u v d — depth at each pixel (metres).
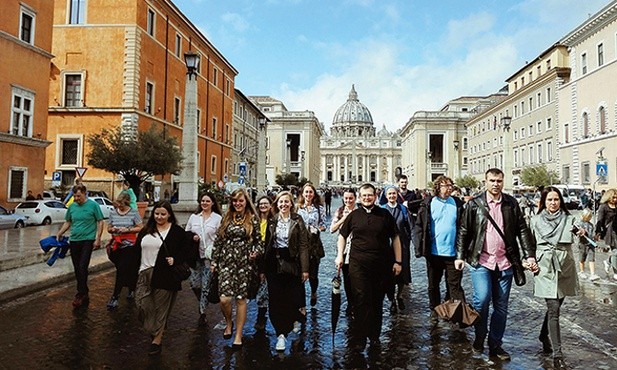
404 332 6.76
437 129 106.19
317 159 142.25
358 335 5.91
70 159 35.34
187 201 21.42
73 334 6.38
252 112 77.06
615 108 40.50
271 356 5.68
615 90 40.44
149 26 38.12
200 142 49.53
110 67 35.22
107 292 8.98
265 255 6.14
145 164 28.88
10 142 24.56
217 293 6.50
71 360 5.42
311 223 8.14
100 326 6.77
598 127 43.03
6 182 24.38
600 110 42.91
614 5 39.09
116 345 5.98
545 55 56.44
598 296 9.16
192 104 21.52
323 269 12.40
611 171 40.62
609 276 11.36
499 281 5.76
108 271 11.21
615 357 5.70
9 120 24.62
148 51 37.56
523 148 62.19
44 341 6.07
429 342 6.30
